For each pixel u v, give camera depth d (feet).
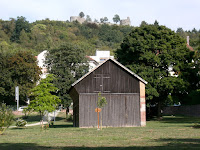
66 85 198.59
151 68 165.27
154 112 200.13
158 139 67.92
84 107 125.49
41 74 281.13
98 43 609.83
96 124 124.88
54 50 208.74
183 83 165.48
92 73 127.24
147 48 165.07
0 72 248.52
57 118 219.82
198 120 150.20
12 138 80.28
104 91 126.72
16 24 581.53
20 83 251.39
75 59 203.92
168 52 166.40
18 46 515.50
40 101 127.75
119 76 128.06
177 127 107.34
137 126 125.59
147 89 159.84
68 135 84.53
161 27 172.45
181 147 53.67
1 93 247.91
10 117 97.14
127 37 170.60
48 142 67.10
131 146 56.85
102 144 61.05
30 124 177.17
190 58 172.96
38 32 592.19
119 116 126.11
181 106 209.97
